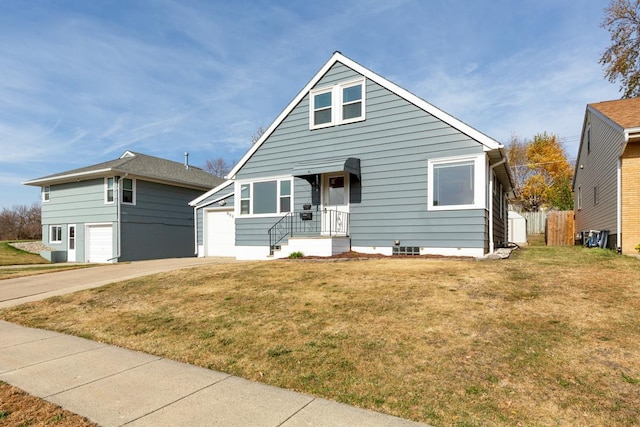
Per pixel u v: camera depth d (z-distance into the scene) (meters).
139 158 21.52
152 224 19.92
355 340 4.47
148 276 9.38
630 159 11.01
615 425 2.66
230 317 5.72
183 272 9.47
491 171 11.60
